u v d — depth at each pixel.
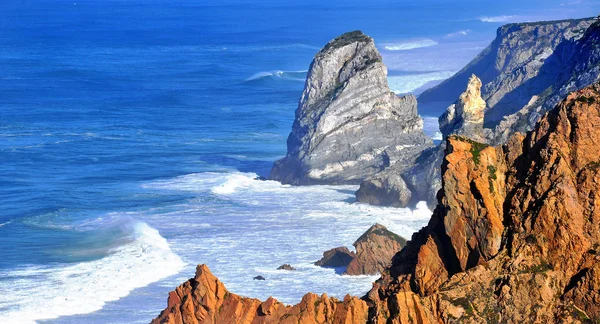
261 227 104.50
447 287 33.81
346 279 80.31
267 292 77.12
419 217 108.44
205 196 122.56
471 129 115.06
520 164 35.50
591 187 33.34
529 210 34.03
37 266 92.62
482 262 34.44
